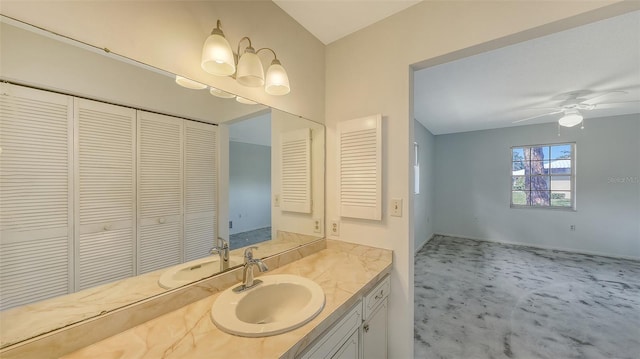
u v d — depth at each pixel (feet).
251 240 4.39
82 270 2.58
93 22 2.59
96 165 2.70
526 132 15.62
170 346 2.42
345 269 4.50
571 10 3.32
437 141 18.57
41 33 2.33
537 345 6.20
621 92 9.07
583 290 9.30
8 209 2.18
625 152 13.30
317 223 5.64
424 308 8.02
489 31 3.89
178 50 3.27
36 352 2.19
